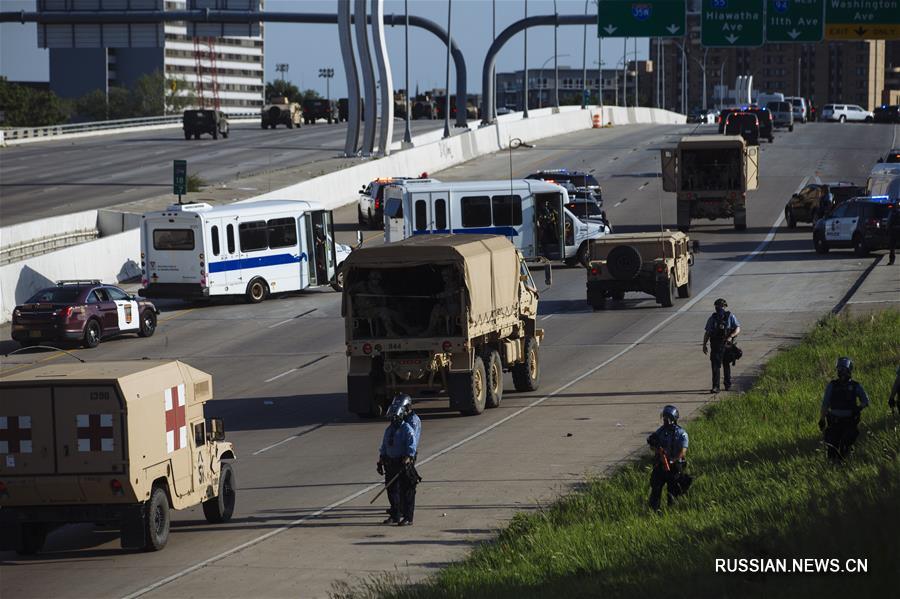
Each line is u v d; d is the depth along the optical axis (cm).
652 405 9456
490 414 9512
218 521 6644
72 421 5772
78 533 6644
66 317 13375
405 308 9588
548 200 17662
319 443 8819
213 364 12519
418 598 4631
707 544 5006
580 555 5144
